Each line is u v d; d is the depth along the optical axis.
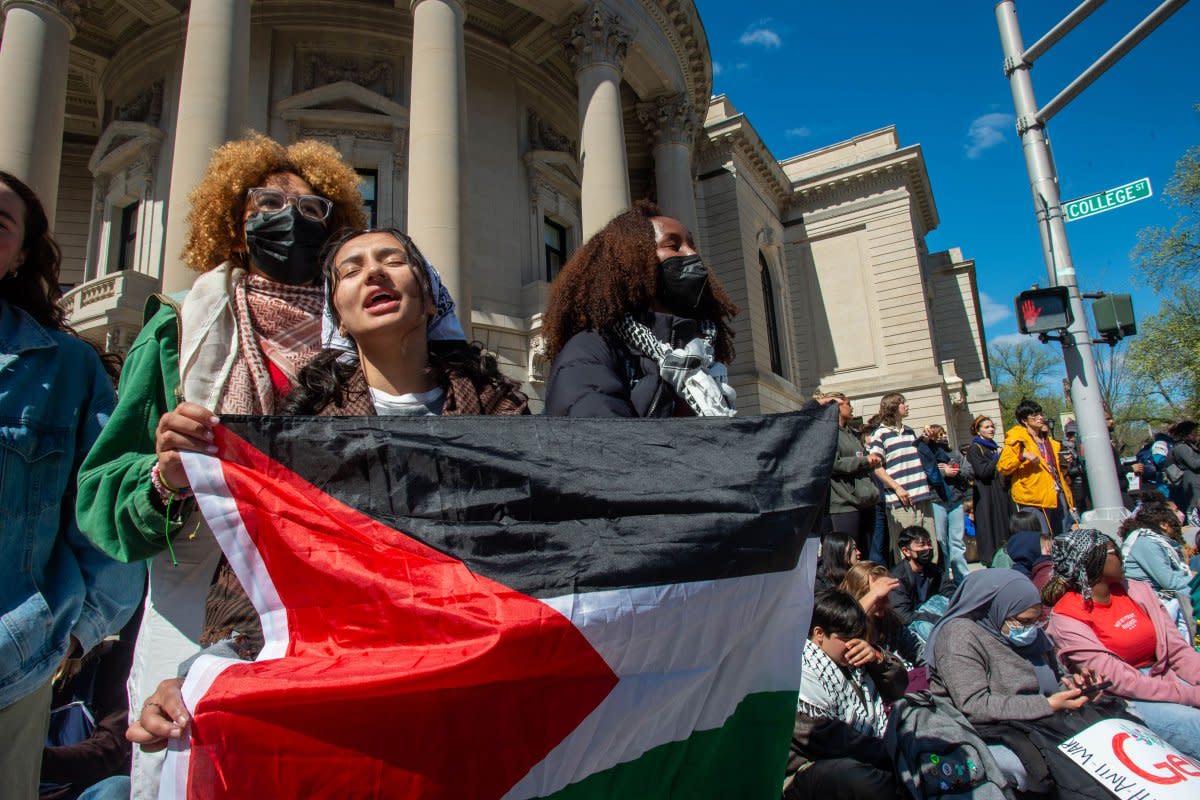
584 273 2.76
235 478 1.74
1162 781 3.41
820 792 3.44
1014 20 10.61
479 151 18.03
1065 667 5.16
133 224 17.12
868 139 30.42
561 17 17.64
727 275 25.61
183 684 1.65
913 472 9.16
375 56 17.30
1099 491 9.27
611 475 1.87
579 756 1.66
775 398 25.31
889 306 28.31
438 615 1.61
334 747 1.53
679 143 21.23
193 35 12.49
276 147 2.88
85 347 2.48
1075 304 9.71
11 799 2.04
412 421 1.86
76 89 19.80
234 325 2.36
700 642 1.81
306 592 1.68
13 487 2.10
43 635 2.08
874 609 4.56
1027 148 10.32
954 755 3.45
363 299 2.17
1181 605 6.95
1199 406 28.41
